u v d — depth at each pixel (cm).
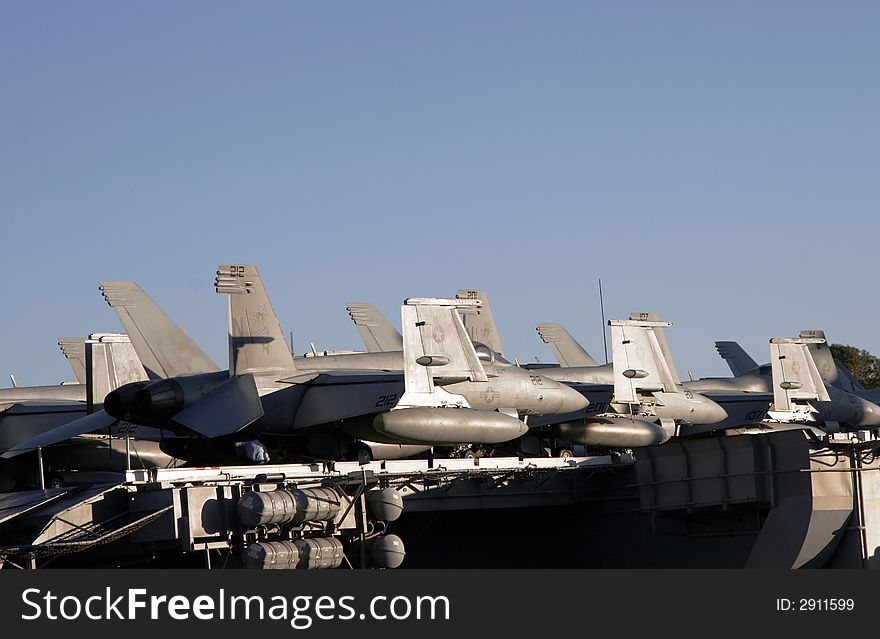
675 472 7631
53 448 9106
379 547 6581
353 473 6494
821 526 7044
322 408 7638
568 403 9056
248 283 7831
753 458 7225
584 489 8231
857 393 13750
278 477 6400
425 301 7906
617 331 9269
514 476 7638
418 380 7756
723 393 11531
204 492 6150
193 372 8206
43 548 5547
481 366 8081
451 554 8225
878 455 7288
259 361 7788
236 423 7100
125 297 8156
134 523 5781
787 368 10781
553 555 8538
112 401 7312
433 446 8212
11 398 10288
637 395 9312
